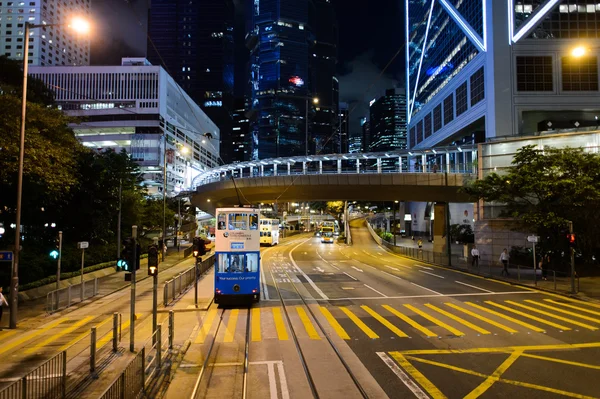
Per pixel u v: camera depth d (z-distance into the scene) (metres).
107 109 112.50
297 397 9.25
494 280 29.56
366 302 21.20
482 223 38.50
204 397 9.27
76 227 39.19
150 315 18.55
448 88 94.50
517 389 9.65
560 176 28.72
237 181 61.38
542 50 73.62
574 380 10.22
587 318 17.19
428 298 22.28
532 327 15.62
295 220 145.38
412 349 12.87
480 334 14.62
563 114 75.44
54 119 27.05
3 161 23.05
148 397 9.16
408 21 132.38
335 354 12.39
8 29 142.75
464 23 85.62
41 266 27.39
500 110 72.81
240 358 12.11
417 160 113.25
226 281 20.05
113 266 36.78
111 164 41.62
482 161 40.06
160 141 109.88
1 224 37.50
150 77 114.00
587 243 29.80
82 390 9.47
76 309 20.25
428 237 96.19
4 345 13.88
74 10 167.50
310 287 26.66
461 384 9.97
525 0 74.50
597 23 73.81
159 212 56.44
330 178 56.94
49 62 150.00
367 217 147.00
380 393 9.43
